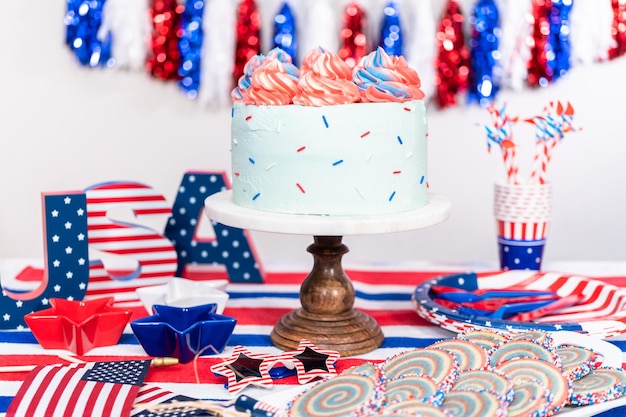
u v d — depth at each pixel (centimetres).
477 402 92
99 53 252
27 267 177
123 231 157
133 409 100
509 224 165
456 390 97
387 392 96
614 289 147
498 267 182
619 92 257
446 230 270
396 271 180
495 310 140
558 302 144
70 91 260
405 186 123
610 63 254
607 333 123
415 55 245
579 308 146
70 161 264
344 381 99
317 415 92
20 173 263
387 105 119
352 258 273
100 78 259
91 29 249
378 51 128
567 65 249
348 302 131
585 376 105
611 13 248
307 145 119
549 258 272
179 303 136
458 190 265
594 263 182
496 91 250
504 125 166
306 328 128
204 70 250
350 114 118
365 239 272
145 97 261
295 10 247
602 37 249
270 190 123
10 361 122
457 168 263
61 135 262
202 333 121
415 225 119
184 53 249
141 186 160
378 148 119
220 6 244
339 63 123
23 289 160
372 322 133
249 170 126
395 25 240
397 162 121
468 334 115
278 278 174
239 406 98
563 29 244
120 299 156
